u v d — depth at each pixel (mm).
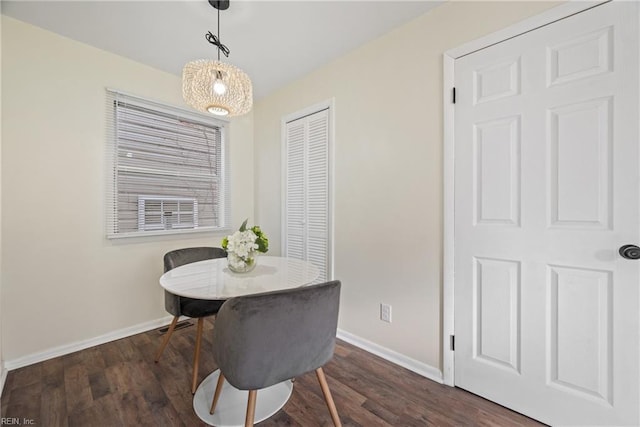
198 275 1560
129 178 2305
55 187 1936
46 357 1891
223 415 1396
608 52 1180
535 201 1356
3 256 1745
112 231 2201
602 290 1205
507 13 1426
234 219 3002
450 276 1630
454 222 1614
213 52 2180
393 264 1903
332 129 2299
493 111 1473
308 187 2562
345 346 2129
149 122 2424
